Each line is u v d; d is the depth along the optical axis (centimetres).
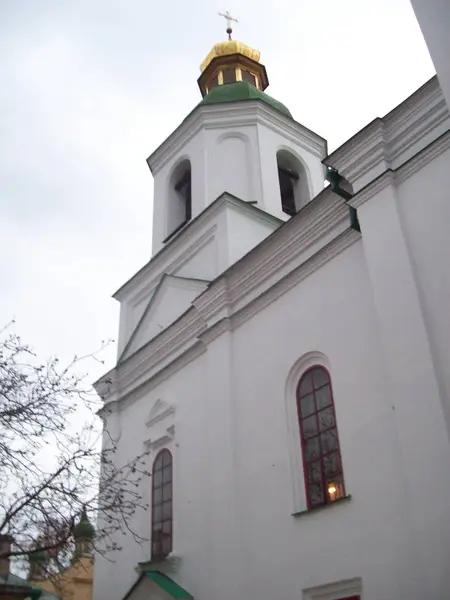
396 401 984
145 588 1399
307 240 1329
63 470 1043
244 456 1309
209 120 2058
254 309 1420
